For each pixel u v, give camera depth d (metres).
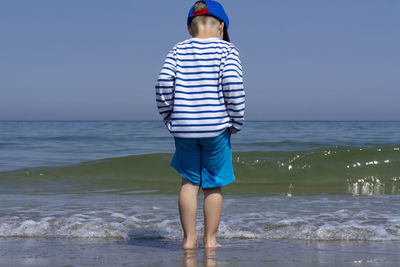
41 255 2.15
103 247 2.38
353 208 3.79
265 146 10.83
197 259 2.00
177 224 3.01
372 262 1.92
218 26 2.37
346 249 2.25
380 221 3.06
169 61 2.24
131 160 7.04
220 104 2.18
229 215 3.38
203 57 2.21
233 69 2.15
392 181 6.09
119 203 4.18
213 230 2.34
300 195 5.04
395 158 6.93
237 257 2.04
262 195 5.03
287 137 15.66
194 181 2.30
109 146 12.81
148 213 3.53
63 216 3.38
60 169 6.61
